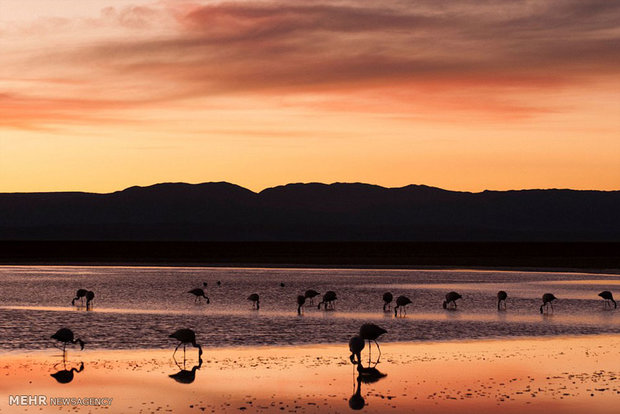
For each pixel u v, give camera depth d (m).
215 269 95.81
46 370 25.97
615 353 29.48
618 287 65.50
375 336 29.20
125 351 30.14
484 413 20.27
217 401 21.59
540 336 34.50
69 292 59.00
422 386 23.55
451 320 40.84
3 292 58.69
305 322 40.00
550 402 21.39
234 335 34.81
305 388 23.27
